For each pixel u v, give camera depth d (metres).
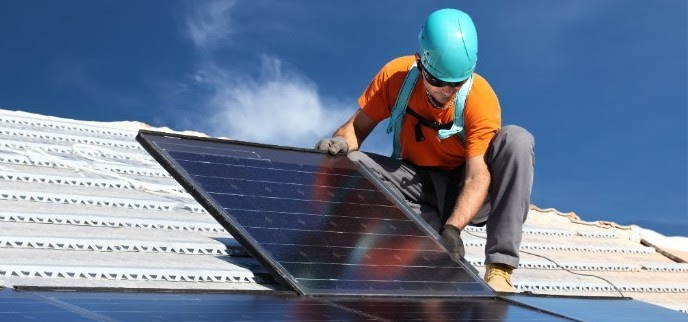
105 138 8.98
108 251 5.21
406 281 4.95
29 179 6.57
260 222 4.99
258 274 5.15
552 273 7.62
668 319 4.83
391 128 6.50
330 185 5.80
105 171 7.51
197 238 5.89
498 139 5.92
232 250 5.70
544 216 10.57
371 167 6.45
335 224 5.28
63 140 8.48
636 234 10.23
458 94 5.95
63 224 5.62
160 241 5.52
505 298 5.04
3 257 4.66
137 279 4.73
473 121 5.98
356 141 6.50
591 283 7.46
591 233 9.94
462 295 4.98
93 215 5.86
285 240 4.92
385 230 5.46
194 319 3.67
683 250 10.85
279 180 5.59
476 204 5.85
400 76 6.20
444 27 5.75
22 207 5.79
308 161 6.10
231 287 4.88
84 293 4.04
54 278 4.48
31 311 3.49
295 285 4.58
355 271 4.87
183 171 5.18
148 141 5.42
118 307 3.77
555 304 5.03
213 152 5.66
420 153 6.50
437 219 6.61
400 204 5.93
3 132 8.13
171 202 6.78
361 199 5.76
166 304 3.96
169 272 4.84
